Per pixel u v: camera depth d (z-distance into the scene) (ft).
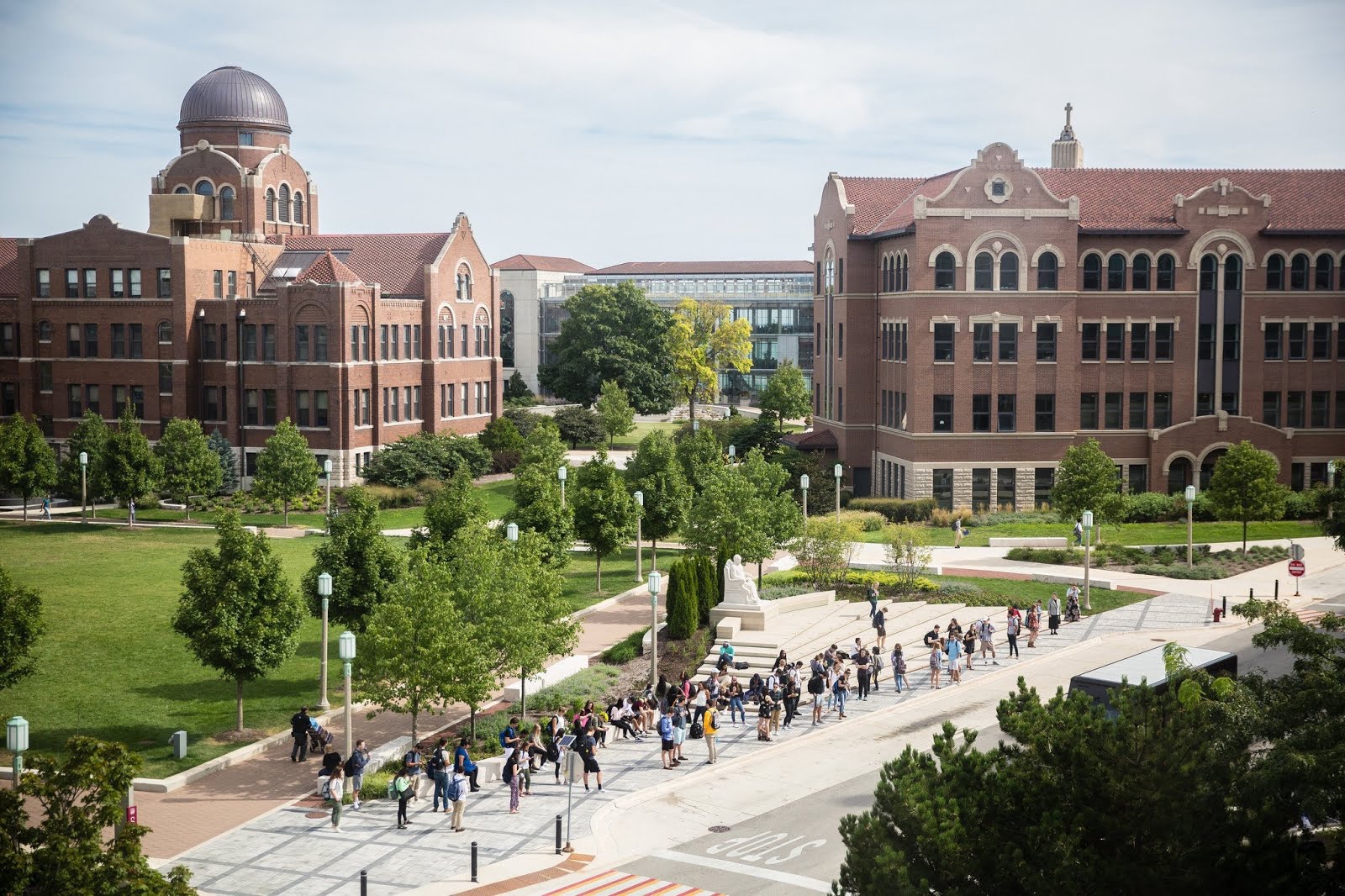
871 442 298.97
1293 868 73.56
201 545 238.68
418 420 331.77
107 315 333.21
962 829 72.13
